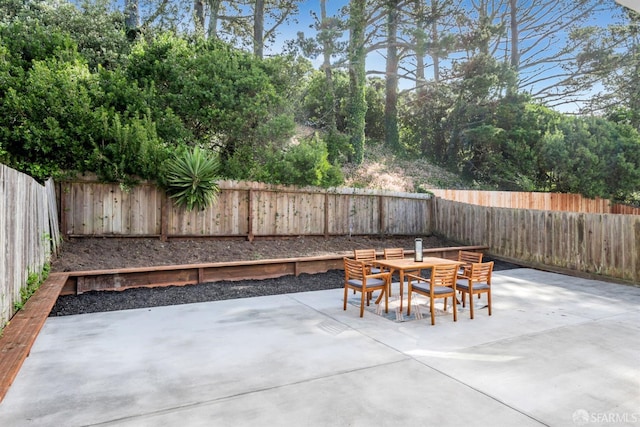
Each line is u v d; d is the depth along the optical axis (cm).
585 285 701
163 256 705
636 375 310
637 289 668
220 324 445
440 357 346
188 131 858
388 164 1611
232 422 234
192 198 747
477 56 1628
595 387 288
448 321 465
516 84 1653
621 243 719
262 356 346
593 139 1449
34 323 342
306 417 241
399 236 1081
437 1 1702
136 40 1193
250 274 695
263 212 877
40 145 650
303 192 932
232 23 1947
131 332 412
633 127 1702
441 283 460
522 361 338
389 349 366
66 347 365
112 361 332
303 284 675
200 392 274
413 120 1977
